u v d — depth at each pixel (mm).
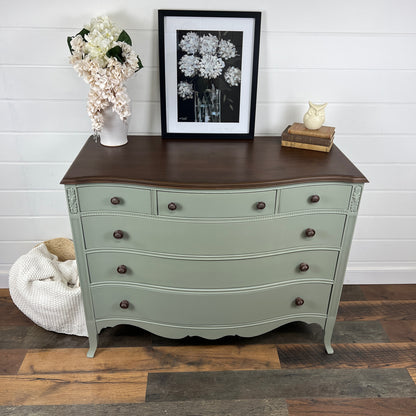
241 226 1655
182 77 1870
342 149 2129
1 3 1754
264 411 1733
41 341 2049
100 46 1589
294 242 1739
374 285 2475
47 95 1950
